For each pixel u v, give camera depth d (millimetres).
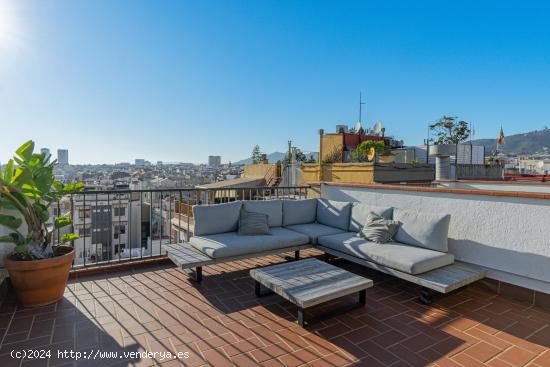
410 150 14492
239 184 16641
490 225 3166
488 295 3105
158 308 2707
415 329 2398
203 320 2496
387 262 3088
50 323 2404
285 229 4312
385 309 2766
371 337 2266
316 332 2326
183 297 2955
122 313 2600
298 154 16719
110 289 3129
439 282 2707
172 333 2281
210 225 3895
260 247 3553
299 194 6656
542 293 2805
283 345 2137
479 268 3260
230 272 3725
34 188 2748
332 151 16531
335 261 4312
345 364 1919
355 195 4848
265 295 3010
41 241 2850
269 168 18891
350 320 2541
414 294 3127
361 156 14203
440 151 6730
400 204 4141
